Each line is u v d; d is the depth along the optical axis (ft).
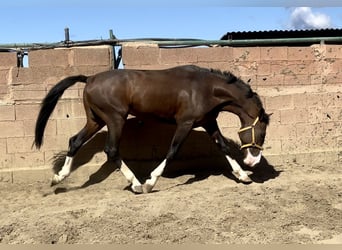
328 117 24.49
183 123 19.34
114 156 19.13
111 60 22.45
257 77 23.82
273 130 23.91
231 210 16.65
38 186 21.17
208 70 19.90
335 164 24.09
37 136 19.44
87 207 17.20
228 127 23.49
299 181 20.65
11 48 21.93
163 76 19.36
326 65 24.50
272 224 15.51
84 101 19.67
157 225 15.34
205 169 23.31
